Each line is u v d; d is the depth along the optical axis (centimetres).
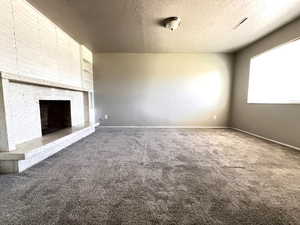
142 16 262
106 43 396
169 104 490
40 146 197
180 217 114
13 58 201
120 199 135
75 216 114
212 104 488
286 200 135
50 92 278
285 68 309
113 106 491
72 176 175
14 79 182
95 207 124
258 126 375
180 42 387
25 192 143
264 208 125
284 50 311
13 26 200
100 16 262
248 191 148
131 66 479
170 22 271
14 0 201
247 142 323
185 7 235
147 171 189
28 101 225
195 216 116
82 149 273
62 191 145
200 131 436
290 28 284
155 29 311
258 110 374
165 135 386
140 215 116
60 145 271
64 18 269
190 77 480
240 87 445
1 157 172
